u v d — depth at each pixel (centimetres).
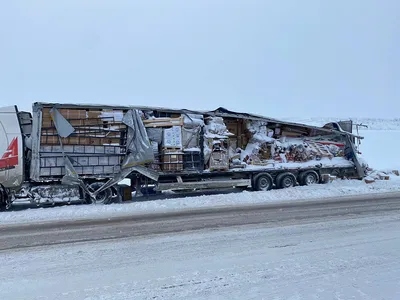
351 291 434
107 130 1245
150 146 1277
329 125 1723
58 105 1191
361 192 1310
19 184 1148
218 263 539
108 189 1238
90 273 509
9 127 1162
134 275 497
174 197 1343
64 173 1187
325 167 1562
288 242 648
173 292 439
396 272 494
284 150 1557
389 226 762
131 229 786
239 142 1557
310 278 476
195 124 1374
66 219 927
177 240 678
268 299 416
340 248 605
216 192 1462
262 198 1203
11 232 785
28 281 482
